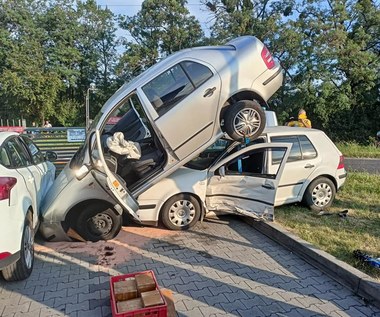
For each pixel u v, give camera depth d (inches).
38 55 1267.2
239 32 982.4
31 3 1402.6
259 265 167.2
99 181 184.5
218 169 216.8
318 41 939.3
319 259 164.1
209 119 205.0
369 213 237.9
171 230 216.2
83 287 146.9
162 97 199.8
